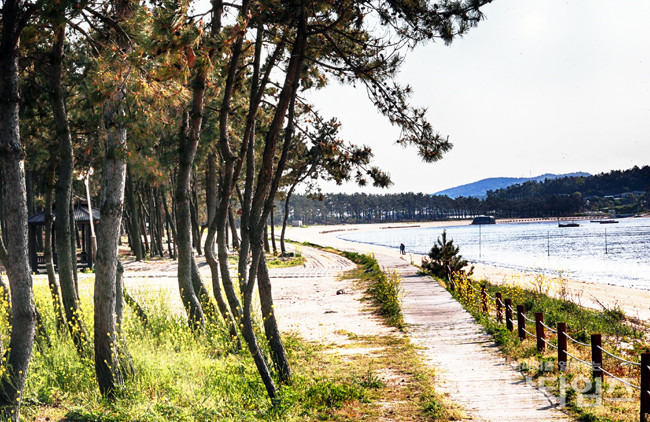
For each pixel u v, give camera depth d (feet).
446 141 33.04
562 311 61.98
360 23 30.83
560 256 246.06
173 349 35.58
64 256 33.30
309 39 35.29
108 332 27.55
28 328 22.17
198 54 26.81
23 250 22.13
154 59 25.41
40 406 25.52
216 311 43.06
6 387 21.56
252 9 30.73
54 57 33.06
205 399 27.02
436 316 56.34
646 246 301.22
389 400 29.25
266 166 30.55
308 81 40.86
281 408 27.04
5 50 22.06
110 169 27.71
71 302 33.22
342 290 86.63
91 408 25.18
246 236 38.17
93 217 121.29
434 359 38.47
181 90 27.89
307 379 34.06
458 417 25.73
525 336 43.24
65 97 43.04
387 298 67.00
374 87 33.30
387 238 505.25
